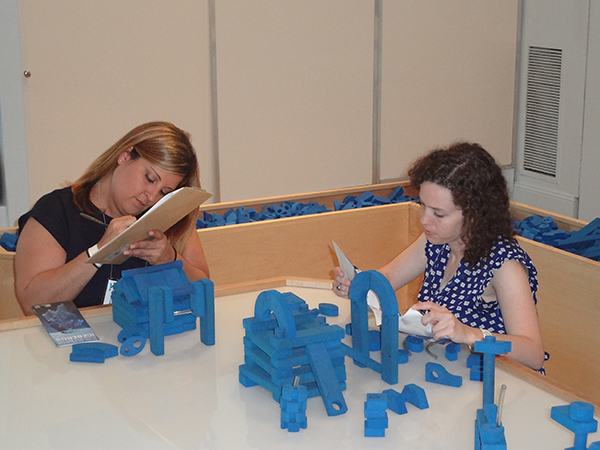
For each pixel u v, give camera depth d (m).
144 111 3.64
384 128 4.28
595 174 4.13
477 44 4.41
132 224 1.38
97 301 1.75
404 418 1.10
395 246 2.96
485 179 1.44
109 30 3.46
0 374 1.23
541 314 2.35
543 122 4.47
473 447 1.02
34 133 3.41
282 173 4.06
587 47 4.06
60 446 1.01
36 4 3.27
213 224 2.91
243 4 3.72
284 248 2.71
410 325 1.28
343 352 1.19
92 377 1.23
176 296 1.37
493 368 1.02
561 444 1.03
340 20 3.98
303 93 3.99
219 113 3.81
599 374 2.17
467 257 1.51
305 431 1.06
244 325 1.22
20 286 1.65
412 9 4.15
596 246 2.41
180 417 1.10
